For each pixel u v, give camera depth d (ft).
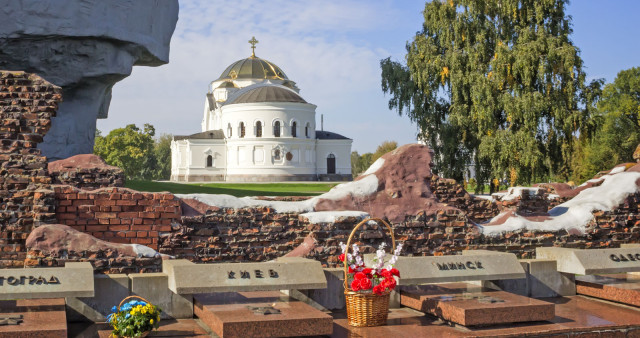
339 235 30.07
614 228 36.09
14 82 29.22
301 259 22.34
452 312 20.30
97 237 28.25
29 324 16.93
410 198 33.94
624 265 24.71
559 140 107.04
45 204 27.27
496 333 19.36
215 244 29.81
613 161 228.22
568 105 104.58
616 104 228.43
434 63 115.14
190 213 29.84
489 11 114.73
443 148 118.11
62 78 72.38
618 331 20.42
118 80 78.54
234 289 19.98
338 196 32.96
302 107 286.46
